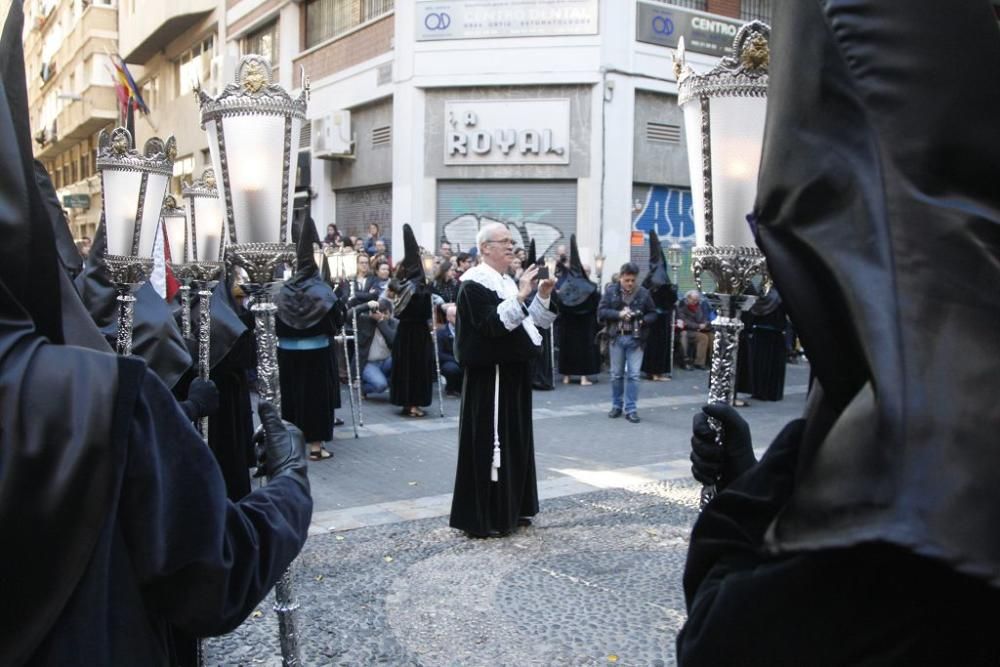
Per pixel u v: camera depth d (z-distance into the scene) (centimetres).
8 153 132
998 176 101
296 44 2109
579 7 1630
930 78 101
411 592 445
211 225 548
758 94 238
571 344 1266
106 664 128
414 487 673
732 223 245
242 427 501
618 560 495
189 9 2419
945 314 94
